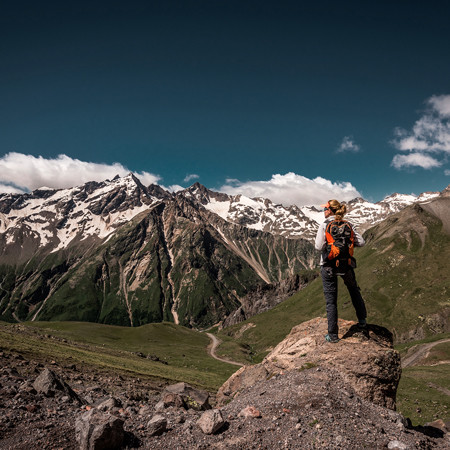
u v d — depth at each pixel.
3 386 12.23
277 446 7.16
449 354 106.88
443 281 186.12
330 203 9.78
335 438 7.20
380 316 178.88
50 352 47.03
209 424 7.87
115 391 25.66
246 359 155.12
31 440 7.66
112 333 180.88
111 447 7.25
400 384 72.94
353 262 9.75
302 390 9.02
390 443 7.31
